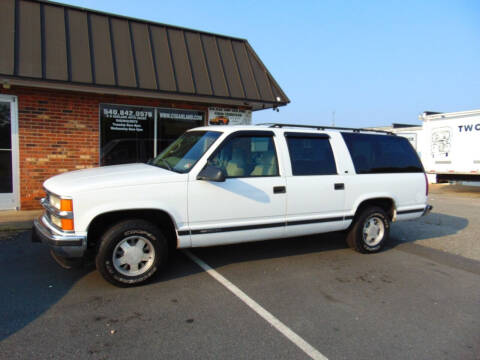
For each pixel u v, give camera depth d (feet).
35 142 25.05
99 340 9.91
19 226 20.77
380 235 18.79
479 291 14.29
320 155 16.93
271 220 15.39
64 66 23.43
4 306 11.75
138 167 15.20
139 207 12.96
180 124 30.42
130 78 25.52
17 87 24.20
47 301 12.17
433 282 15.11
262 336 10.42
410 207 19.43
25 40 23.00
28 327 10.48
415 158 20.08
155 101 29.09
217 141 14.57
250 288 13.78
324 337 10.50
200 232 14.07
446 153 49.62
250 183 14.84
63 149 25.94
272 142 15.81
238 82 30.37
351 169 17.53
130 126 28.30
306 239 21.11
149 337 10.14
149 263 13.65
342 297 13.32
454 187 60.59
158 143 29.55
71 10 25.89
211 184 14.10
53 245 12.26
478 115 45.68
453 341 10.51
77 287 13.35
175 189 13.51
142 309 11.78
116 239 12.87
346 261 17.43
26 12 24.08
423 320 11.75
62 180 13.52
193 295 12.98
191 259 16.88
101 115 27.14
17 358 8.98
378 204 19.21
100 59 25.05
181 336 10.26
